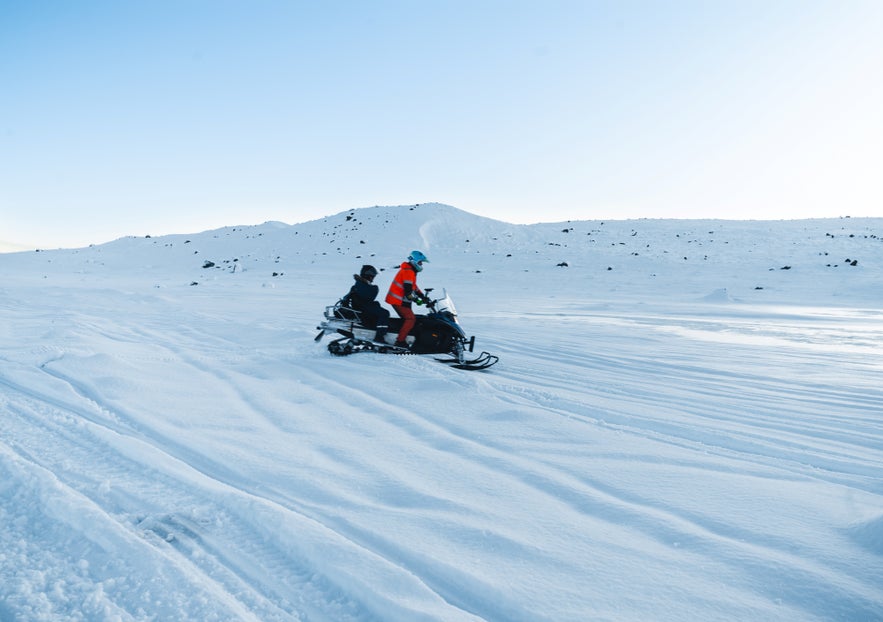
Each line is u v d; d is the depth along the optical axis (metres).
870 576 2.34
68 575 2.31
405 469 3.64
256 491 3.28
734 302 26.19
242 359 7.47
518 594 2.23
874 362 8.39
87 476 3.33
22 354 6.74
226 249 73.31
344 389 5.92
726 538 2.71
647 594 2.24
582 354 8.84
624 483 3.42
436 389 5.90
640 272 43.00
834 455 4.13
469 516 2.93
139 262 67.19
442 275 45.12
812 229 65.00
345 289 33.69
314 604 2.21
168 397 5.29
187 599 2.16
